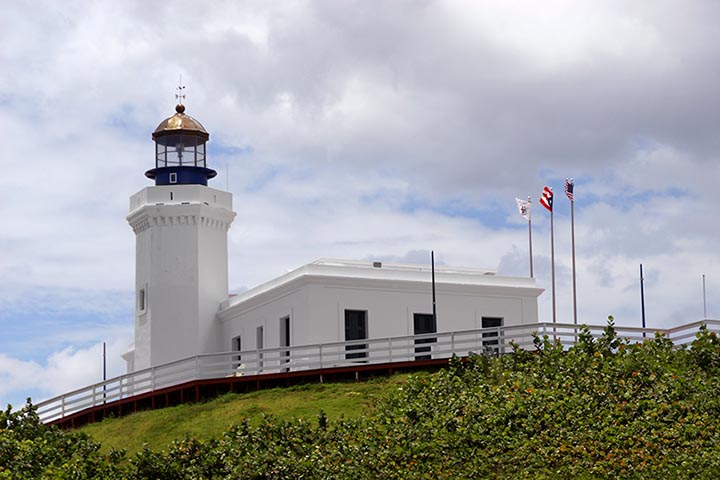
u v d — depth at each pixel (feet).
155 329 209.15
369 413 146.41
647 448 120.26
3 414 150.10
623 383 136.15
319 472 126.11
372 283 192.34
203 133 219.20
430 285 196.44
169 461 131.03
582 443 124.06
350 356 189.26
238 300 208.44
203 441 143.13
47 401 199.00
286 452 131.44
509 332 199.62
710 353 144.56
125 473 130.82
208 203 212.64
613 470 117.39
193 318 209.26
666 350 150.82
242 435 135.85
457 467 123.95
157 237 211.41
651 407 129.49
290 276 194.59
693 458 116.67
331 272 190.29
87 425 183.73
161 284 209.97
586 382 137.69
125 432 166.50
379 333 192.03
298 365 174.50
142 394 182.29
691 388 133.28
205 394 176.76
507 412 132.16
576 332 170.60
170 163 218.38
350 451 129.49
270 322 198.08
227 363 178.60
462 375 153.48
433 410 137.80
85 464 132.77
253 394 171.12
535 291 203.92
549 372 143.33
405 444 128.57
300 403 160.25
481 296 200.44
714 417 125.59
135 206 216.33
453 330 196.75
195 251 210.79
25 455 134.51
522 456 123.65
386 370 171.12
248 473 127.13
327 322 188.65
